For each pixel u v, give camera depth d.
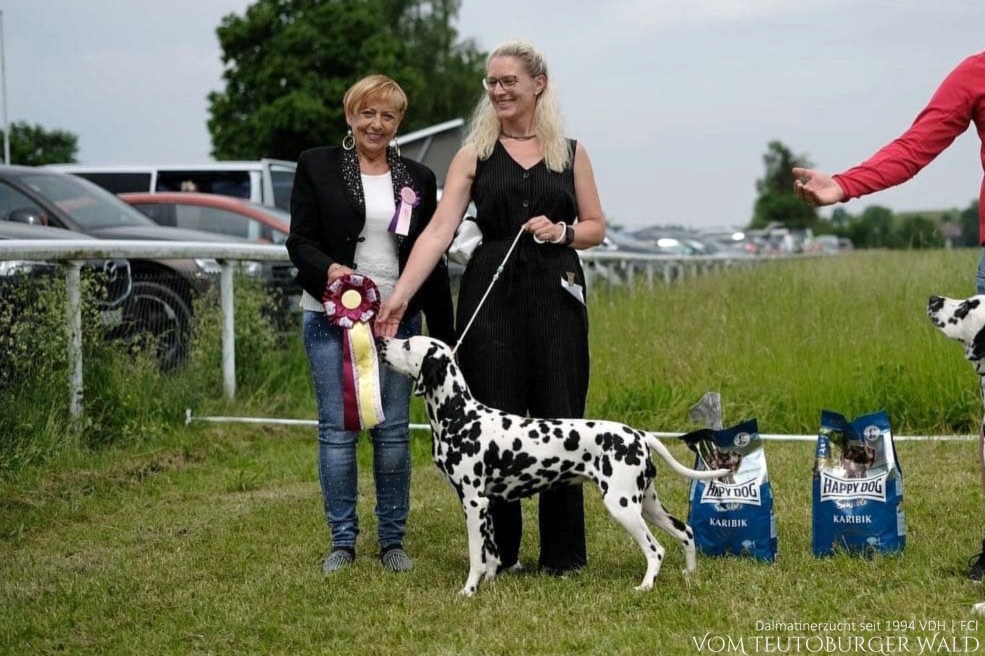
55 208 11.34
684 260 23.16
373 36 44.94
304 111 42.00
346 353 6.04
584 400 6.20
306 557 6.49
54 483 7.84
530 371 6.05
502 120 5.95
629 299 14.72
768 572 5.85
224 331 10.38
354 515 6.40
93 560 6.50
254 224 14.41
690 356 11.39
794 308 13.61
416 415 10.30
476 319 5.97
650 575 5.63
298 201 6.18
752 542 6.12
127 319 9.66
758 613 5.25
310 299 6.25
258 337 10.92
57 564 6.43
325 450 6.29
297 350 11.46
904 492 7.55
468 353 6.01
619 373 10.98
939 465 8.41
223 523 7.23
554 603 5.51
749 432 6.19
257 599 5.72
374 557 6.47
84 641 5.25
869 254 21.27
